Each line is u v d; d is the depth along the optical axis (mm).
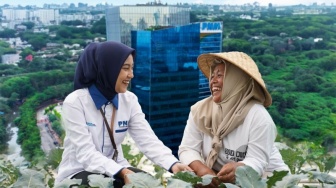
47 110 46531
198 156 3240
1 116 45344
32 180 2064
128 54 2979
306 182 3234
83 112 3045
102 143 3100
